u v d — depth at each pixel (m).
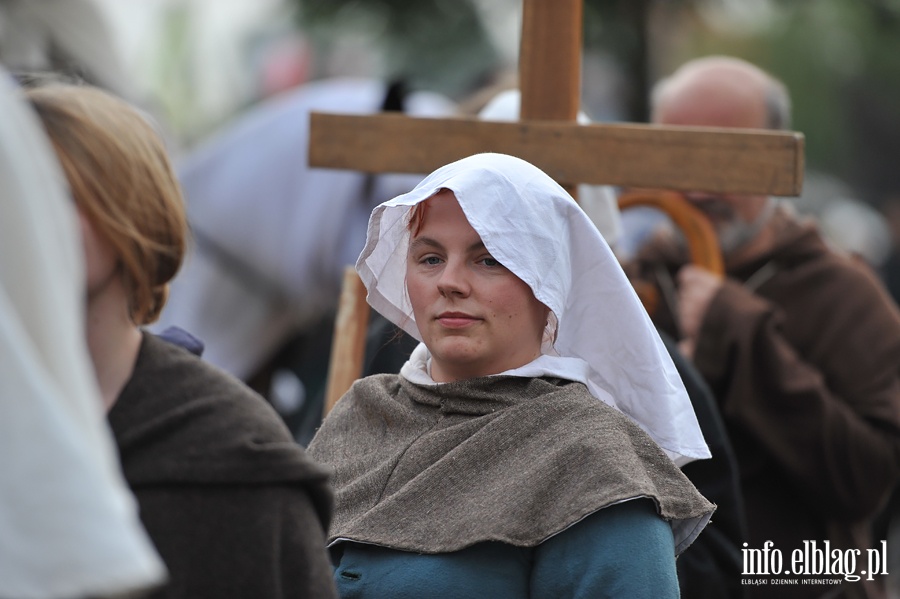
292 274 17.92
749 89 14.02
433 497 7.98
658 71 30.98
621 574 7.43
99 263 6.33
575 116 10.22
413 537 7.84
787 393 12.27
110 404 6.42
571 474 7.71
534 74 10.19
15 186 4.84
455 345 8.17
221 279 18.02
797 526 12.40
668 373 8.57
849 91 50.12
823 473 12.24
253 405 6.63
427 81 30.45
